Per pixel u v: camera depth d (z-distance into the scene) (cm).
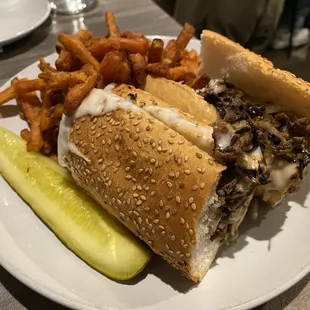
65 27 37
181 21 52
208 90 24
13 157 23
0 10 35
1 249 19
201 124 21
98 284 19
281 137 21
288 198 23
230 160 19
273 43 55
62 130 22
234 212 20
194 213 18
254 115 22
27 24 35
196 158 19
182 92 23
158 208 19
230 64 24
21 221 21
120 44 25
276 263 20
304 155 21
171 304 18
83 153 21
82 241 20
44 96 25
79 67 26
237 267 20
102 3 40
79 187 23
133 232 20
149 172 19
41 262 19
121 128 20
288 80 22
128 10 39
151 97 22
